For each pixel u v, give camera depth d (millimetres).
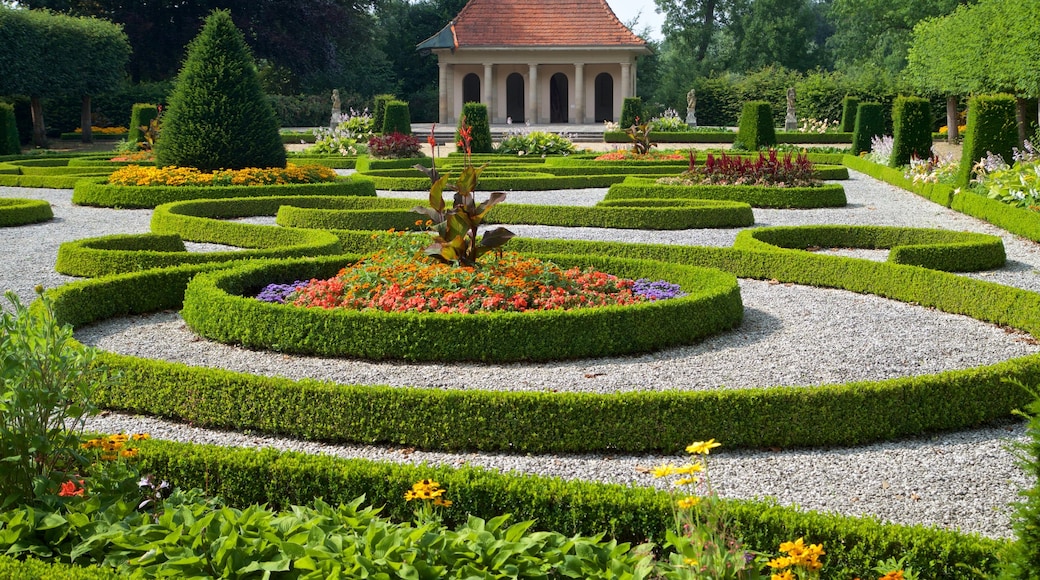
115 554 4121
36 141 40688
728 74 53438
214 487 5328
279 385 6711
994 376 6895
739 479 5918
